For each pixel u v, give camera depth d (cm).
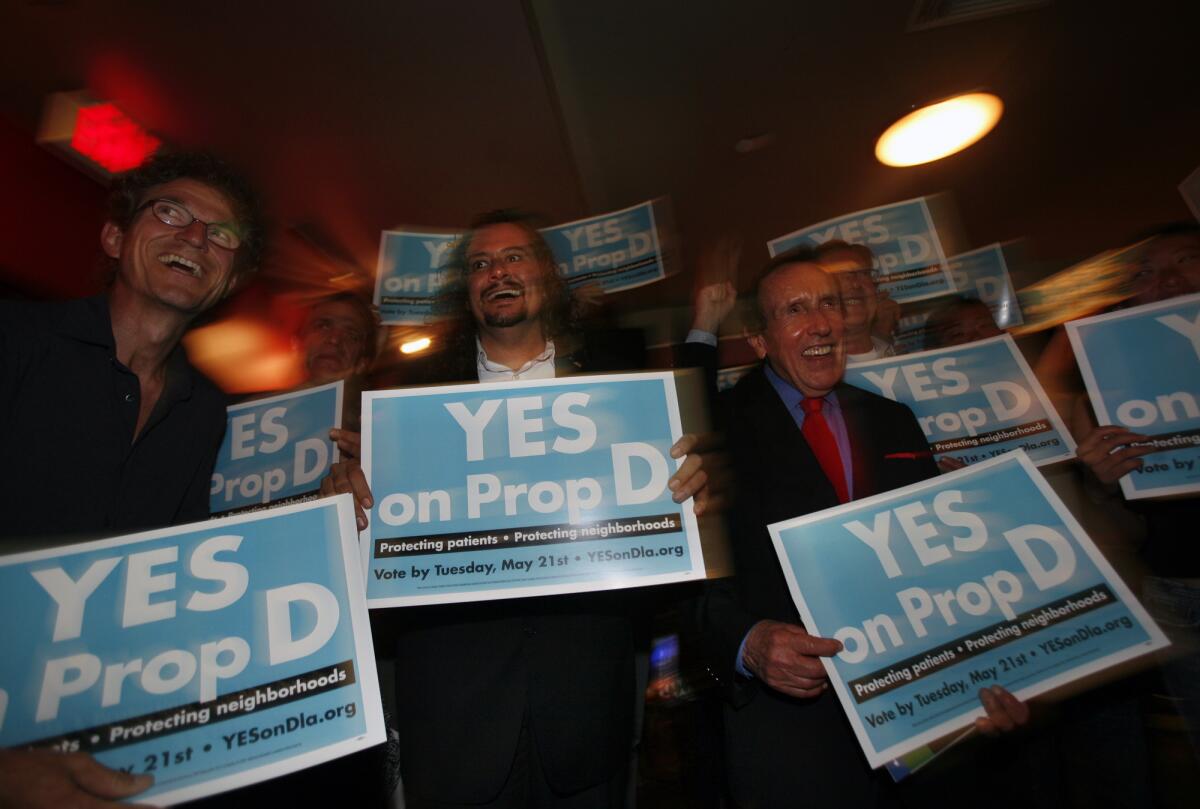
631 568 138
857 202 463
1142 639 129
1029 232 507
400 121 349
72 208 349
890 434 171
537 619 148
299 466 181
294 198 402
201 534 126
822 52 324
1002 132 404
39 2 269
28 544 119
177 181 153
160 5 274
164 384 151
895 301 263
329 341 260
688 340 215
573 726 139
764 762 146
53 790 100
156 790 105
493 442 148
